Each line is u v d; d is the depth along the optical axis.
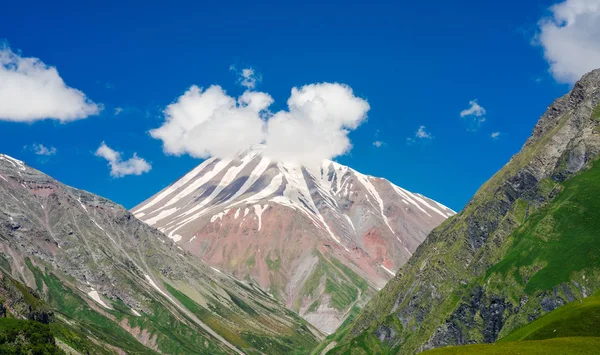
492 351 138.38
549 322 169.62
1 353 188.38
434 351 146.25
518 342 143.25
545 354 132.00
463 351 142.12
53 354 199.88
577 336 153.62
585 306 167.88
